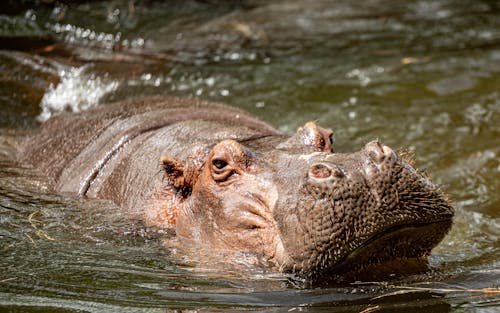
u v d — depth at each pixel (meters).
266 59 22.48
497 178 16.03
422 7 28.39
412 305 9.52
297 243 9.95
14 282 10.30
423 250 10.22
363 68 22.23
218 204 11.15
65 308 9.53
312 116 18.84
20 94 18.67
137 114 14.90
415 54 23.45
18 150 15.91
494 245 12.51
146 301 9.76
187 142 12.47
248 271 10.48
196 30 24.20
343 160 10.02
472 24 26.34
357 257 9.84
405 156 11.61
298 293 9.87
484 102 20.06
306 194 9.92
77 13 23.66
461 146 17.58
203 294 9.98
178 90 19.61
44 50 20.94
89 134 14.84
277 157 11.07
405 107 19.78
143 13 24.64
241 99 19.44
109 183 13.16
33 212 12.86
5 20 22.53
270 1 28.31
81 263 11.06
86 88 19.08
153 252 11.46
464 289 10.06
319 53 23.31
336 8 28.12
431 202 9.73
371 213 9.51
